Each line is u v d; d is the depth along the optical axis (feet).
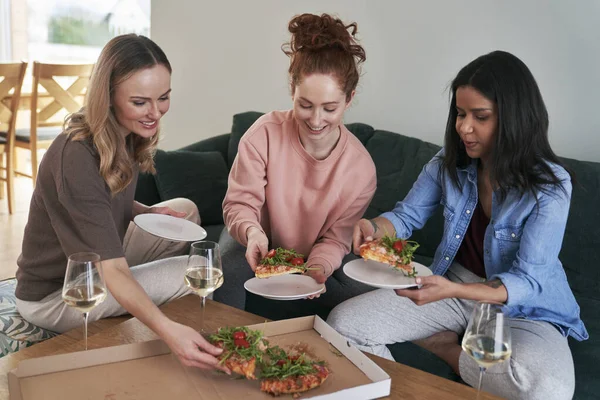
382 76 10.26
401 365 5.08
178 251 7.80
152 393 4.30
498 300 5.77
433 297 5.60
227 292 7.39
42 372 4.42
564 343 5.80
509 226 6.21
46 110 16.01
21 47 19.02
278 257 6.14
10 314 6.66
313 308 7.47
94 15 18.30
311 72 6.32
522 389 5.38
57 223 5.71
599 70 8.54
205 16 12.15
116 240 5.49
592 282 7.43
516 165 5.91
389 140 9.25
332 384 4.51
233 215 7.32
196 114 12.76
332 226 7.50
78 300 4.53
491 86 5.77
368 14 10.19
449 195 6.70
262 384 4.37
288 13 11.07
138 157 6.60
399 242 6.09
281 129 7.43
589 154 8.83
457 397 4.64
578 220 7.52
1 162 16.07
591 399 5.86
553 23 8.75
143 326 5.52
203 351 4.53
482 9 9.22
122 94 5.67
